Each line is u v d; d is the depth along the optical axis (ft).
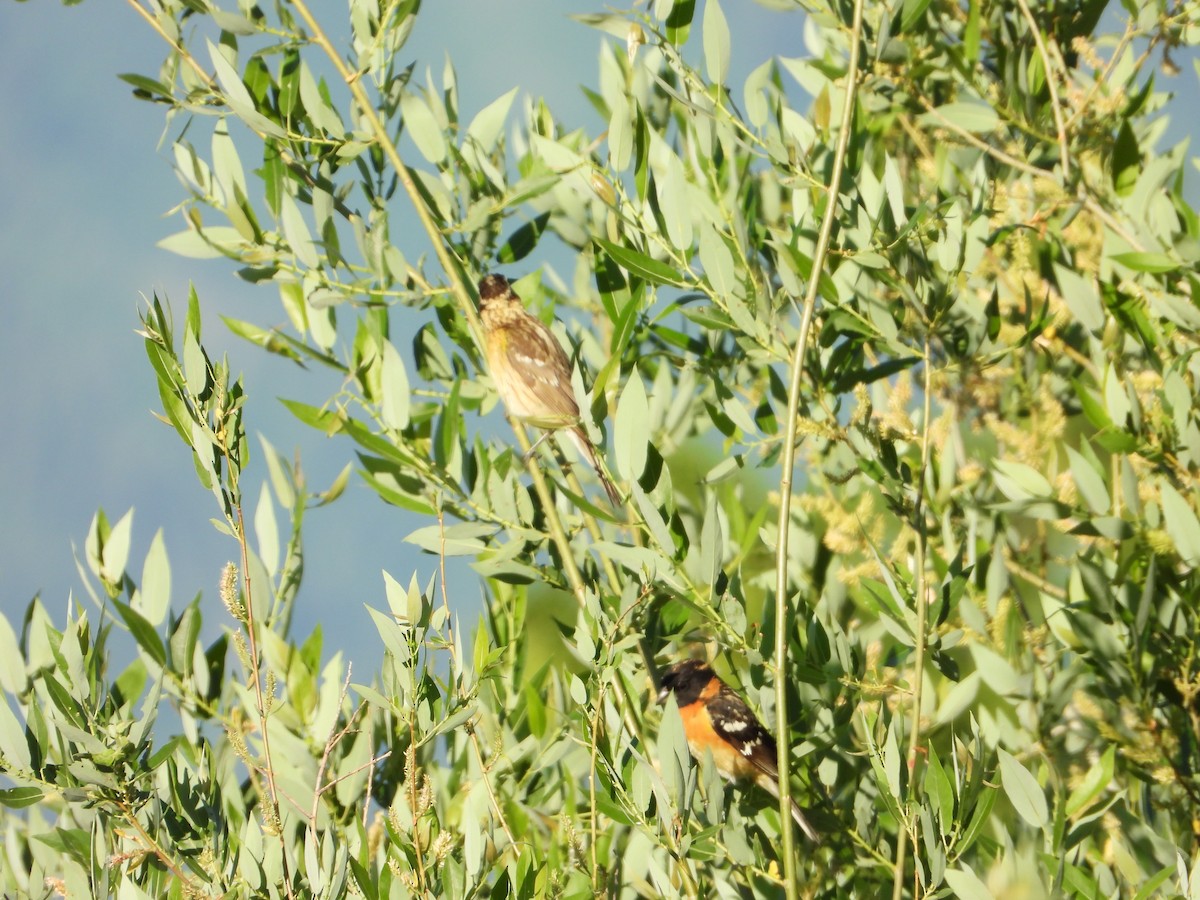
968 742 27.50
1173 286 27.55
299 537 29.19
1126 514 27.50
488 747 28.43
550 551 29.71
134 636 26.76
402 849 22.39
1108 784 26.09
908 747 26.07
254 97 30.50
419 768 25.22
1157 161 27.27
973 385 31.65
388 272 30.40
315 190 29.91
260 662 27.78
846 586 30.32
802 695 27.76
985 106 28.91
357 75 29.48
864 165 28.89
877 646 28.32
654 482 25.71
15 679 25.44
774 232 29.32
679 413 32.40
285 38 29.40
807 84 32.24
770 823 28.22
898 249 27.99
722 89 27.73
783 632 23.48
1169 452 26.43
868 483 29.73
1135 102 30.04
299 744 26.63
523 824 27.71
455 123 32.22
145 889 23.94
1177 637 26.58
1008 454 31.07
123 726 23.40
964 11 31.60
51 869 26.99
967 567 27.55
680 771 22.90
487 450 30.01
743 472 37.52
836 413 29.71
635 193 29.68
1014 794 23.08
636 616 26.71
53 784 23.20
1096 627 26.63
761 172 33.88
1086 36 31.07
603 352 33.06
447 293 31.55
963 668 33.35
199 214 30.58
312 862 21.61
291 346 30.60
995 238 28.76
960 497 29.94
